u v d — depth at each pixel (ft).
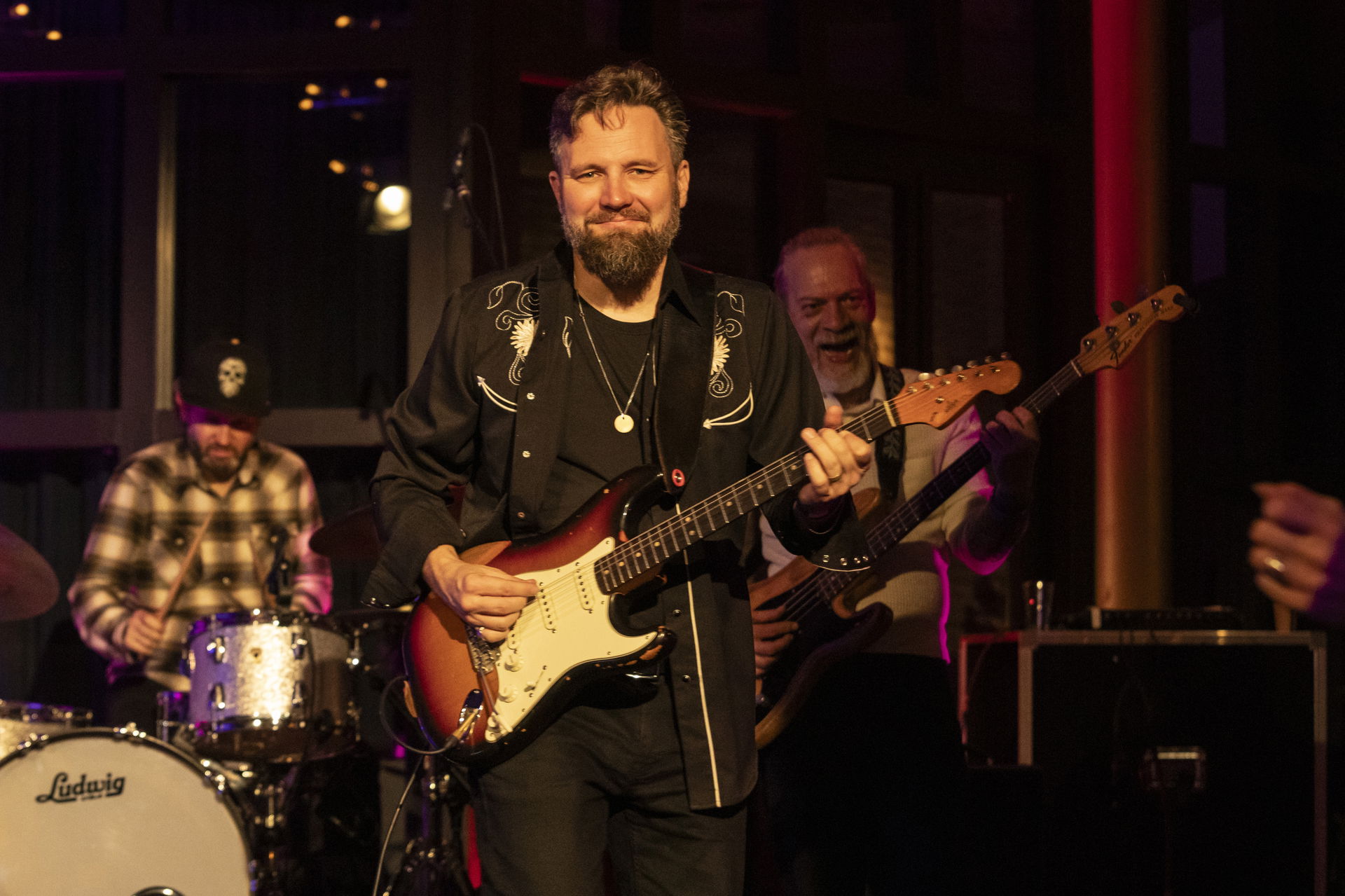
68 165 13.42
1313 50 16.34
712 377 5.91
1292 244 16.46
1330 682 14.19
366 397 13.21
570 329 5.95
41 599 10.36
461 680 5.70
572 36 13.34
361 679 12.09
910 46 14.93
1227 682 10.50
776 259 14.20
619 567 5.60
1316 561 3.81
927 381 5.96
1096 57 14.42
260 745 10.19
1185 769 10.13
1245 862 10.28
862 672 8.06
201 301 13.28
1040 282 15.21
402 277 13.30
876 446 8.46
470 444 6.16
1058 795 10.12
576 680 5.55
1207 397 15.64
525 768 5.58
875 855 8.37
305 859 11.44
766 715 8.06
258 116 13.42
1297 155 16.30
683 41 14.03
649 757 5.59
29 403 13.25
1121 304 7.51
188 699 10.63
